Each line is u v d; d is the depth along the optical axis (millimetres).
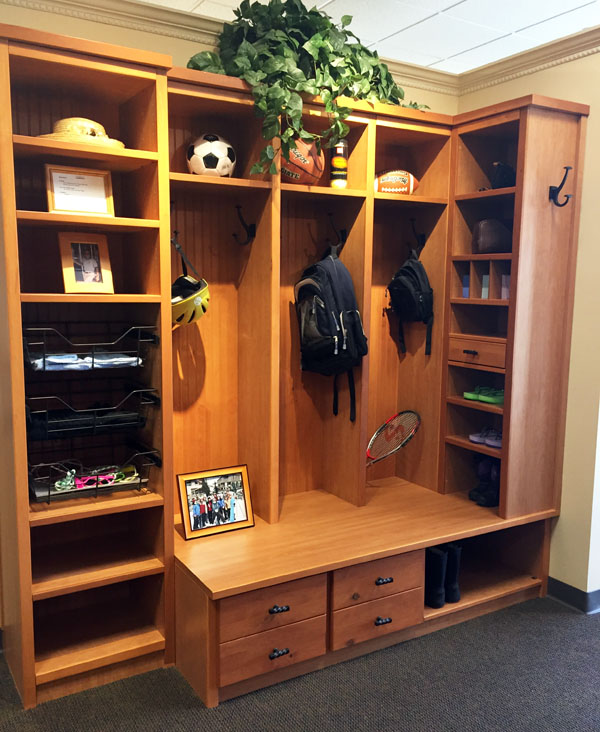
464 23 4324
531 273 2848
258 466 2881
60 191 2223
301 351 3018
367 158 2857
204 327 2912
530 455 2986
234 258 2955
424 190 3266
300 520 2871
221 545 2572
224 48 2691
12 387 2111
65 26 2461
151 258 2389
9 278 2070
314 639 2453
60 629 2559
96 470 2494
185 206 2805
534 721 2242
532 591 3164
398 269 3408
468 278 3123
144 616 2680
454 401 3178
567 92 2986
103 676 2402
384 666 2559
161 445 2418
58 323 2557
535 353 2924
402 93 2990
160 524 2480
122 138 2582
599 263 2895
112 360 2316
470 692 2395
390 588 2635
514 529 3283
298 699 2336
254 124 2693
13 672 2453
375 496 3227
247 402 2941
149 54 2191
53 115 2459
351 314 2877
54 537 2684
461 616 2920
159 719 2207
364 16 4211
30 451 2582
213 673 2266
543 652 2676
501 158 3232
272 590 2328
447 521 2900
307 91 2535
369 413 3430
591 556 3006
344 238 3045
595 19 4234
